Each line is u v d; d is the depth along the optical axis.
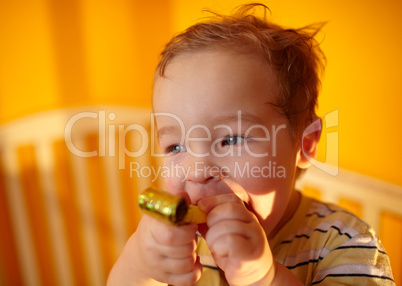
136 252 0.54
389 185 1.13
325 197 1.25
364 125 1.25
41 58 1.55
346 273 0.64
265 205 0.62
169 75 0.64
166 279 0.51
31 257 1.59
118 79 1.67
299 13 1.33
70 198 1.64
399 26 1.14
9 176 1.51
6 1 1.48
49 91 1.57
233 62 0.62
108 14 1.62
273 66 0.66
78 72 1.61
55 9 1.54
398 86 1.15
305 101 0.74
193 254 0.50
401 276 1.20
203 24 0.74
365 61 1.22
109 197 1.64
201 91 0.60
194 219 0.47
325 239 0.71
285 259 0.72
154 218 0.48
